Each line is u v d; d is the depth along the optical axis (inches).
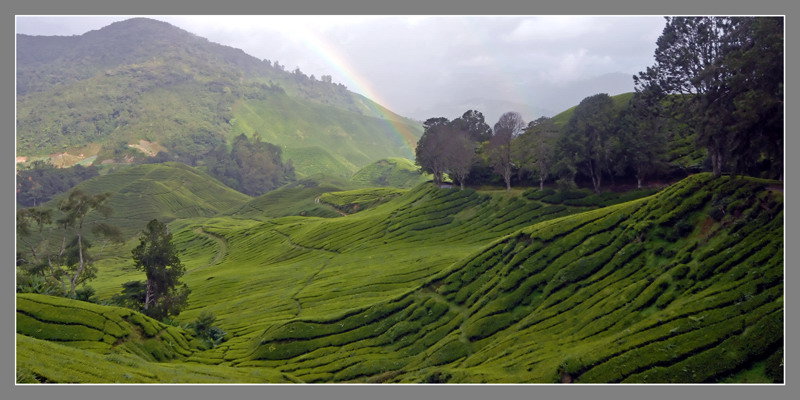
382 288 3784.5
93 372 1566.2
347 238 6107.3
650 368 1664.6
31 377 1378.0
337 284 4192.9
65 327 2465.6
